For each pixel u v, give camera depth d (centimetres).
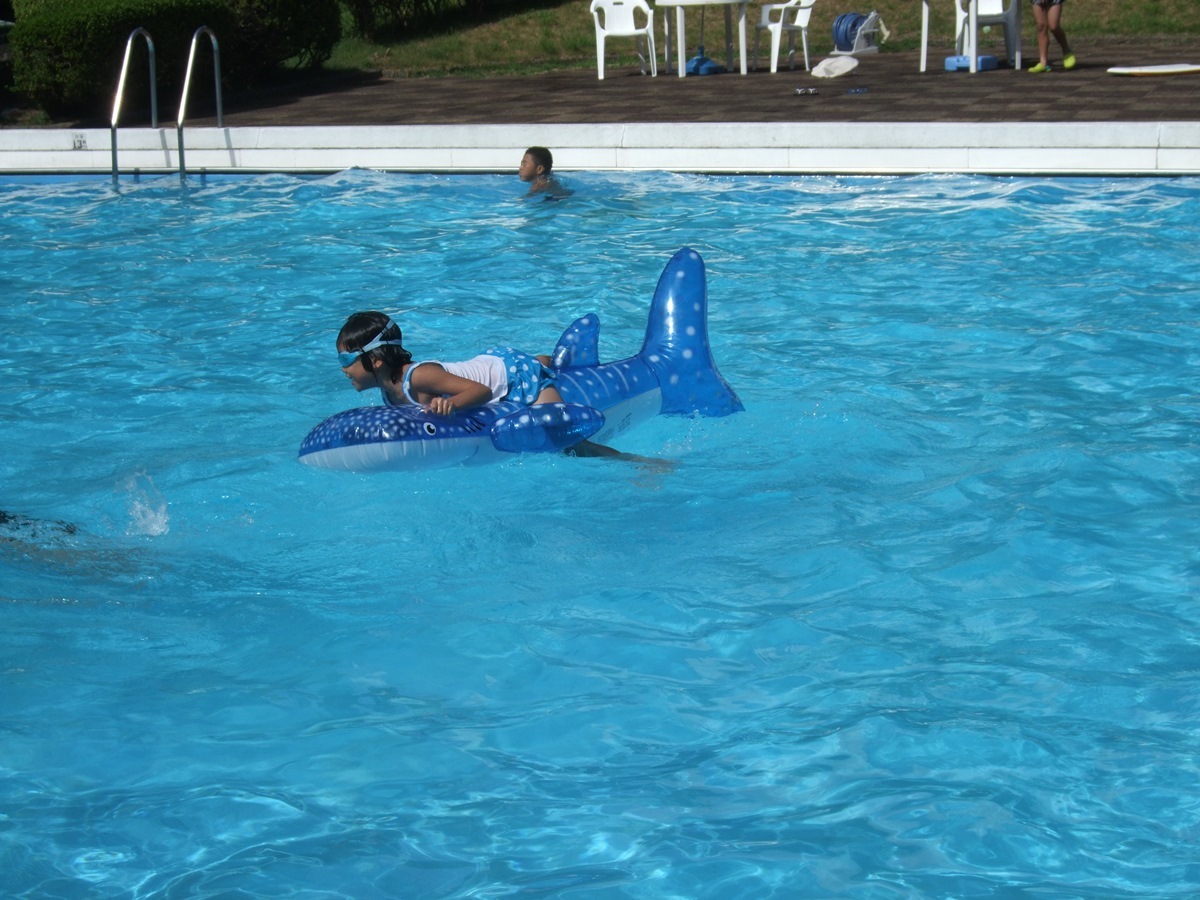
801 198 1072
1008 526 450
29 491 511
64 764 324
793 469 514
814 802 300
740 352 673
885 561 428
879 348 677
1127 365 634
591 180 1179
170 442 568
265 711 348
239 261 927
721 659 370
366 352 499
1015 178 1102
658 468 514
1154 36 1872
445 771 318
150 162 1327
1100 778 305
